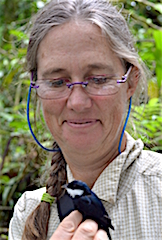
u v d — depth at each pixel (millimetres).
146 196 1407
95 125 1361
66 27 1350
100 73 1346
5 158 3777
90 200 1262
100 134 1374
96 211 1254
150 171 1452
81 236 1219
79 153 1409
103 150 1418
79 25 1342
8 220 3559
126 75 1408
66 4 1388
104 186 1443
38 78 1471
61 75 1365
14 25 3949
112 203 1416
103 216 1255
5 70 3744
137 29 3207
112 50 1363
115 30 1396
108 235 1271
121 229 1379
